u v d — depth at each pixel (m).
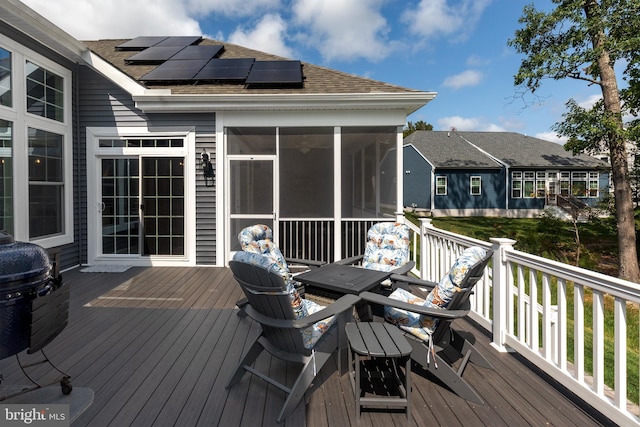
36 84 4.82
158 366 2.51
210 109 5.61
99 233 5.88
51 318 1.93
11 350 1.79
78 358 2.63
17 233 4.45
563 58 8.01
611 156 8.41
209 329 3.21
